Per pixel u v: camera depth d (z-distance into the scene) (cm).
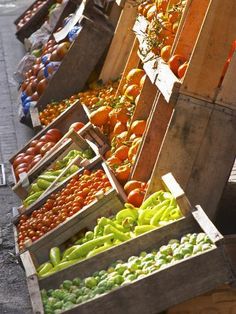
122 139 246
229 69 187
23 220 235
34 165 274
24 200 259
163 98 215
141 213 192
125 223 194
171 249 166
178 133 191
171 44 217
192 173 193
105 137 267
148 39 223
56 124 294
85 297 167
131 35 322
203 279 155
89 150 260
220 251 155
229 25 185
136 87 260
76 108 293
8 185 313
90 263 175
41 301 168
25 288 238
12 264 253
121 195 206
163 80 200
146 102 242
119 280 166
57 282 176
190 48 204
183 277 155
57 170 259
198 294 155
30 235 223
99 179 226
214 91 189
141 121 240
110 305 156
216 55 187
